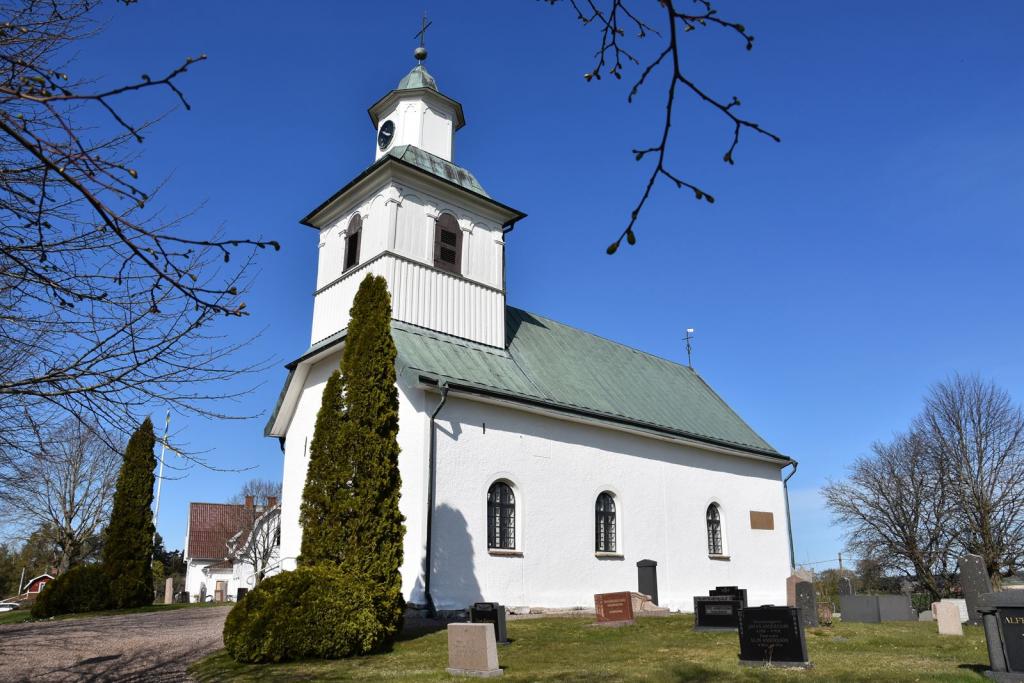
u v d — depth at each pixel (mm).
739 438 31016
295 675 11891
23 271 5664
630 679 11078
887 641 15039
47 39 5797
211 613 22906
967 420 38062
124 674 12555
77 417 6324
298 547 22719
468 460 20281
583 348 29688
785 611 12211
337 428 15945
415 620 17656
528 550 21125
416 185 23812
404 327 21906
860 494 40312
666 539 25719
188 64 3301
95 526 40000
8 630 18375
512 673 11773
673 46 3590
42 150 3842
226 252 4570
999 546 36062
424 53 27625
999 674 10195
